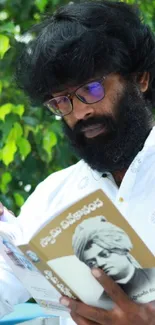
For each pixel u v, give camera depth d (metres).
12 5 4.03
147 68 2.33
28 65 2.38
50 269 1.86
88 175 2.37
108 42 2.22
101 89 2.21
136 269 1.83
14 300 2.41
